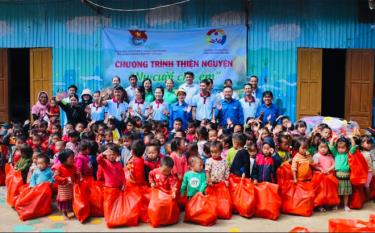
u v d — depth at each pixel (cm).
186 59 965
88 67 988
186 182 575
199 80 964
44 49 1002
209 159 589
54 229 528
